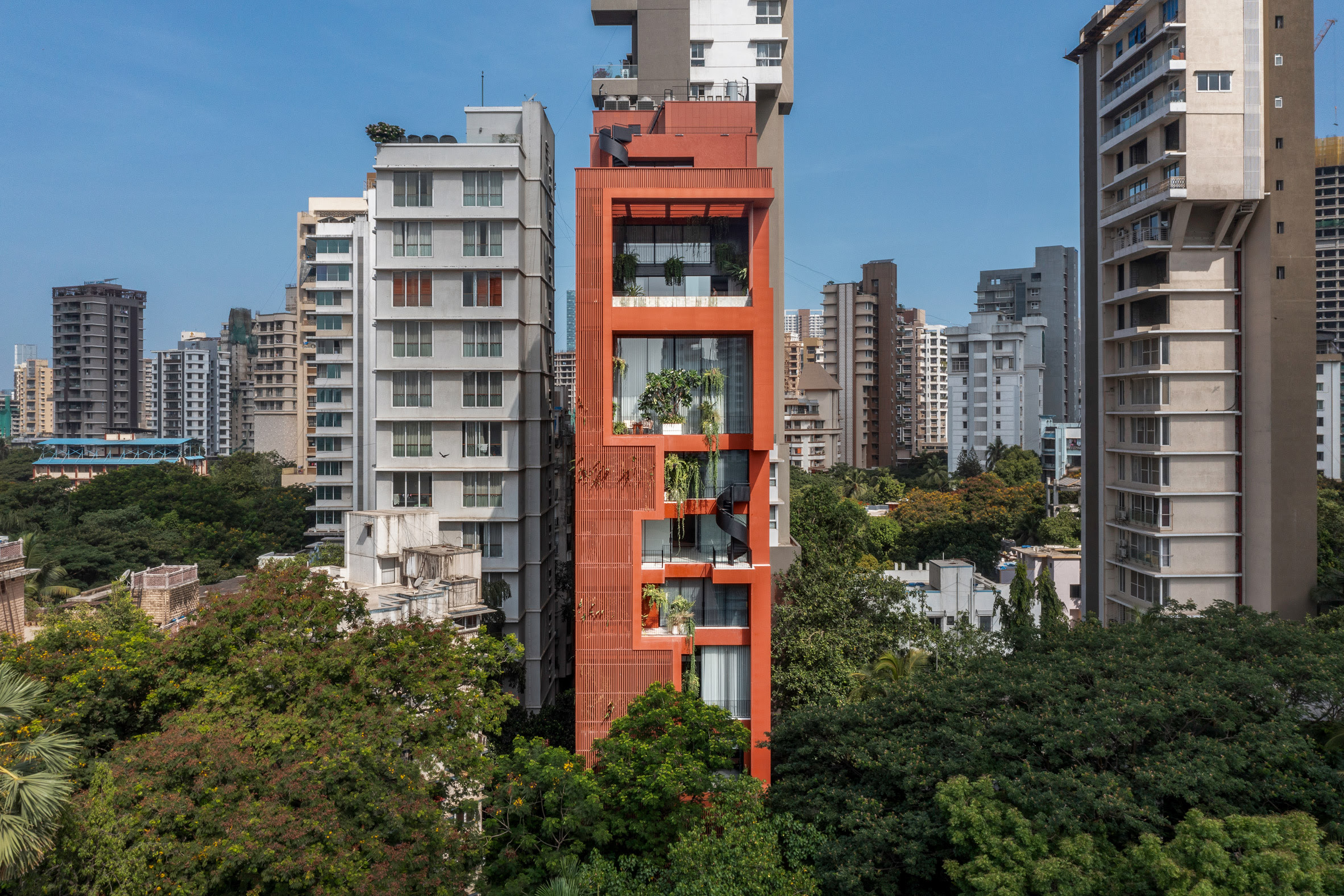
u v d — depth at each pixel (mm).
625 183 26359
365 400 63938
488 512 41250
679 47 42344
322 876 15641
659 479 26141
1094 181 47750
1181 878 16062
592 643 26281
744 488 26828
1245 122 39562
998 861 17578
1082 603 49469
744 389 27500
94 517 68688
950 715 21406
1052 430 97375
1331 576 39812
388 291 40656
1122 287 45750
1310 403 39875
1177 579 42094
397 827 17016
